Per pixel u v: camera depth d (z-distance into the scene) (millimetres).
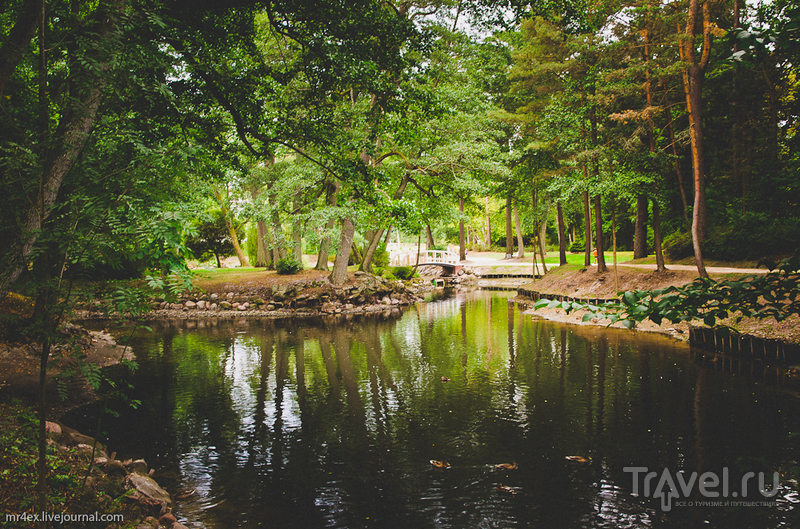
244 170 11094
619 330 18688
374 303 28484
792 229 20078
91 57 4734
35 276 3793
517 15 10031
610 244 49344
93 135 4488
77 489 4898
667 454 7469
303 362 14398
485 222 68625
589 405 9844
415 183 29266
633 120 19812
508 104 34531
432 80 23438
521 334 18500
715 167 26797
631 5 18594
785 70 22469
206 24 8750
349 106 15414
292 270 29688
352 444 8102
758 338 12898
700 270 17094
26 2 4883
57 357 4109
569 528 5586
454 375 12547
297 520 5785
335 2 8859
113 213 3656
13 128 4406
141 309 3893
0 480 4508
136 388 11617
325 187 26203
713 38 17828
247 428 8875
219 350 16281
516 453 7652
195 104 9453
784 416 8844
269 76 10398
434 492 6465
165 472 7062
